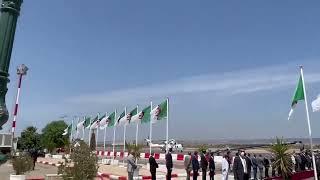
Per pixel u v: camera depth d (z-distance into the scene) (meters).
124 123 39.22
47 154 67.81
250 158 22.80
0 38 6.84
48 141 80.81
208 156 23.20
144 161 47.12
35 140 81.38
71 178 11.30
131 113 38.12
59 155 61.66
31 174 27.03
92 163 11.57
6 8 6.92
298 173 26.19
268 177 24.78
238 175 19.34
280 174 24.56
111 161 41.53
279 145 24.69
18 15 7.13
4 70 6.85
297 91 20.72
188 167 20.92
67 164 11.62
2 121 6.76
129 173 18.94
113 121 42.62
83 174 11.34
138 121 34.03
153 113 30.53
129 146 31.91
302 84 20.50
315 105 20.03
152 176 20.53
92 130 49.53
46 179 22.67
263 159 25.45
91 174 11.49
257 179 24.20
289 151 25.02
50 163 42.00
